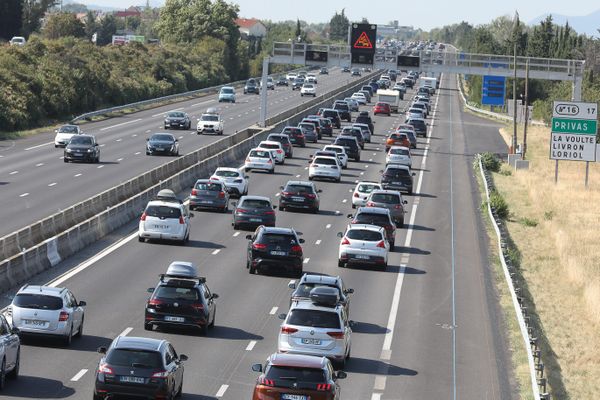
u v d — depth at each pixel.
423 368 52.50
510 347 59.03
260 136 168.88
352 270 78.75
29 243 72.94
